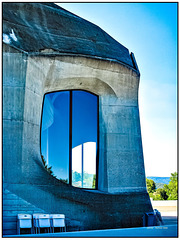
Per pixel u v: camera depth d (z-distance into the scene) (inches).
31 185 333.7
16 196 322.3
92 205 376.8
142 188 441.1
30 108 352.5
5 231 312.7
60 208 349.4
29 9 402.6
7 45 339.9
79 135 430.3
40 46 374.0
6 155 325.1
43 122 401.1
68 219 352.8
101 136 443.2
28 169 336.5
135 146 452.1
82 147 430.3
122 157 439.2
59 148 410.9
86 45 433.4
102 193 398.9
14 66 342.0
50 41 393.4
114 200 401.1
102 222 380.5
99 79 434.3
